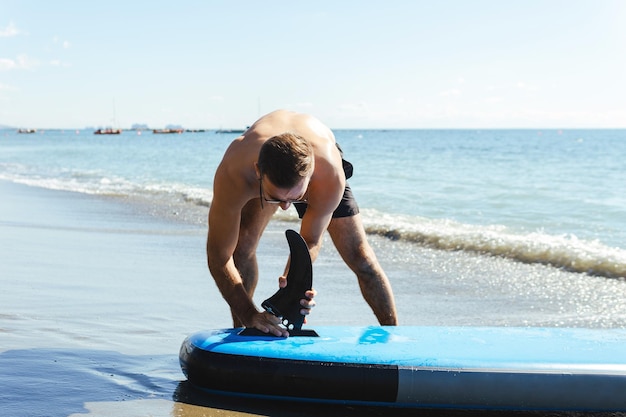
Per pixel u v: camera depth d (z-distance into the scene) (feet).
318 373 9.27
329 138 10.06
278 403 9.54
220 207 9.55
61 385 10.12
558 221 30.78
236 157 9.32
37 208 35.47
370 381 9.15
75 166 83.15
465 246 23.54
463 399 9.12
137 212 34.27
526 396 9.07
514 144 183.93
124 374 10.68
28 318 13.99
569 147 150.82
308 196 9.57
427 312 15.46
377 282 11.91
